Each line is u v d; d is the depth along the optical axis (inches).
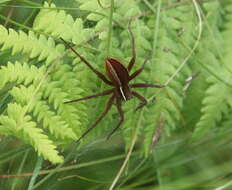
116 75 10.0
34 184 10.6
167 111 10.5
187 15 10.7
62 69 9.7
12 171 10.6
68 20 9.8
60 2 10.7
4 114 10.2
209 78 10.6
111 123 11.0
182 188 10.6
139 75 10.5
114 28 10.3
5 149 10.5
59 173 10.7
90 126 10.2
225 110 10.6
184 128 11.1
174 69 10.5
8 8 10.7
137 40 10.4
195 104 10.9
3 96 10.3
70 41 9.9
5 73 9.4
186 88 10.6
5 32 9.4
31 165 10.6
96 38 10.3
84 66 9.9
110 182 10.8
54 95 9.6
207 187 10.6
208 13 10.9
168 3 10.7
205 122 10.5
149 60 10.5
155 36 10.4
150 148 10.4
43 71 9.6
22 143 10.5
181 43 10.6
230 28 10.8
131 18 10.4
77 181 10.8
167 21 10.6
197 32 10.7
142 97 10.3
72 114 9.7
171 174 10.8
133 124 10.4
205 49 10.8
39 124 10.4
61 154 10.7
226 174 10.8
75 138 9.6
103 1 10.1
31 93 9.5
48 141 9.4
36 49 9.6
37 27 9.8
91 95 10.0
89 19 10.0
